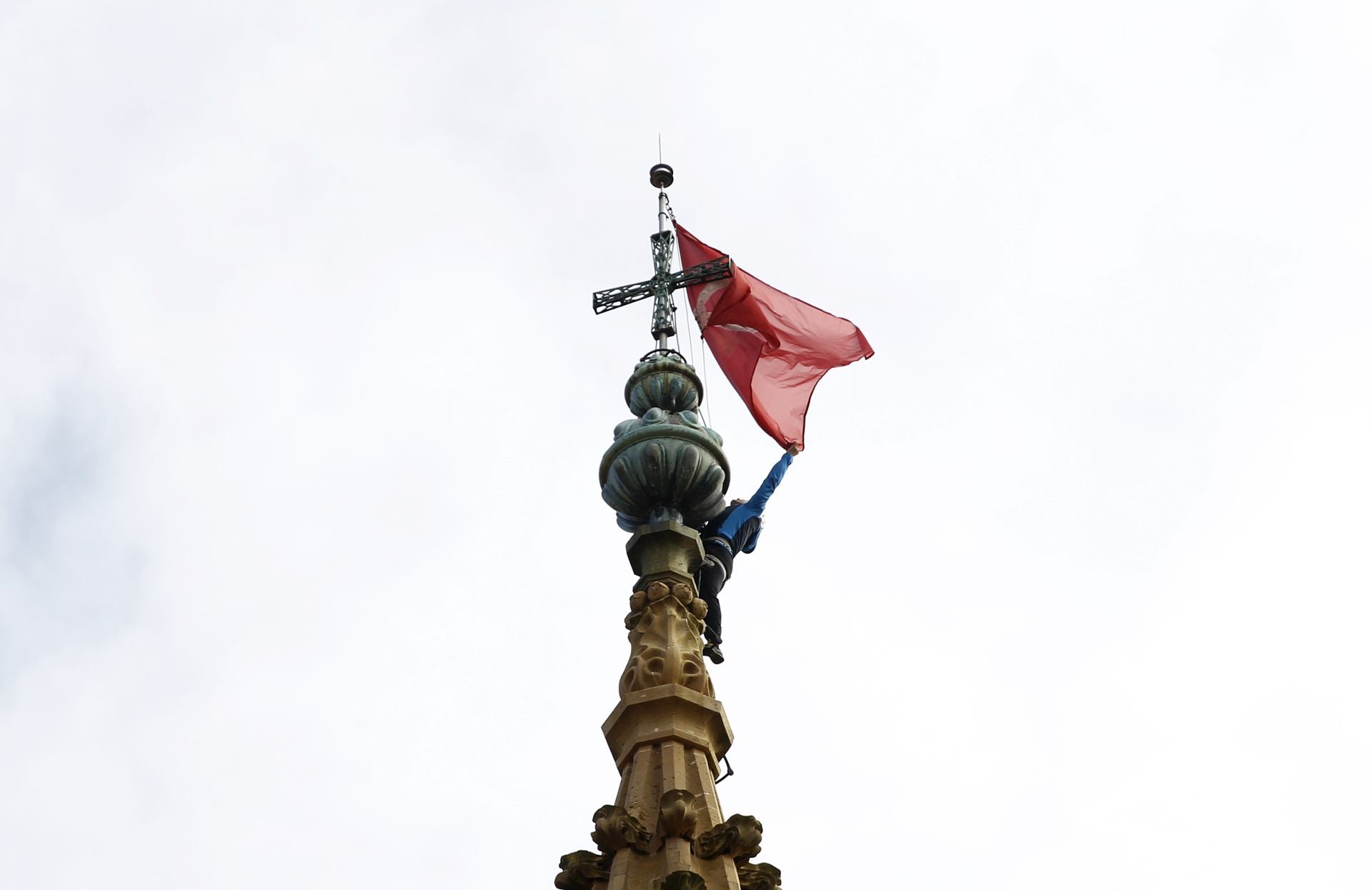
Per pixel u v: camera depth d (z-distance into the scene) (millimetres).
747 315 41125
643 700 29141
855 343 41938
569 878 26422
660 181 43375
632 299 40812
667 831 26281
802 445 39688
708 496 33719
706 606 31875
